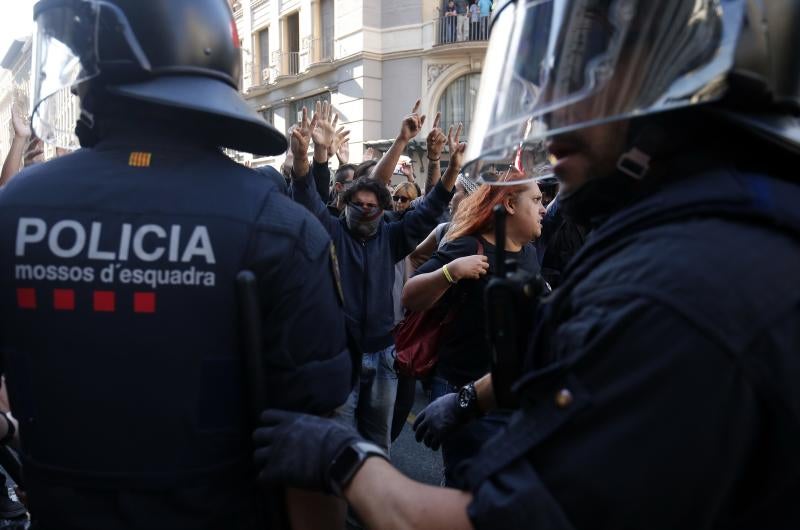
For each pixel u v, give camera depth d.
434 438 1.31
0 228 0.91
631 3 0.75
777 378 0.60
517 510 0.67
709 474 0.61
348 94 14.65
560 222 3.59
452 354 2.11
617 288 0.68
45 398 0.90
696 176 0.75
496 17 1.00
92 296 0.88
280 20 17.09
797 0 0.74
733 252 0.65
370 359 2.77
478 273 2.01
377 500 0.81
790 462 0.61
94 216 0.90
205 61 0.97
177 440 0.89
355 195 2.74
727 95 0.73
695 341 0.61
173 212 0.90
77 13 0.93
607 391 0.65
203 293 0.89
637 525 0.62
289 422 0.90
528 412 0.74
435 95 13.91
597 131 0.81
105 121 0.99
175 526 0.90
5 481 2.33
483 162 1.13
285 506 1.00
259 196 0.97
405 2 13.92
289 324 0.95
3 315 0.92
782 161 0.76
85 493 0.89
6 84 22.77
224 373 0.91
